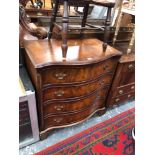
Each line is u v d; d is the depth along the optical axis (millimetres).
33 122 1155
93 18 1626
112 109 1794
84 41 1356
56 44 1177
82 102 1252
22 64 1229
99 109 1597
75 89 1123
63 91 1099
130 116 1721
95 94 1319
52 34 1301
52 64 909
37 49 1067
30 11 1574
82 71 1042
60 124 1332
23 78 1108
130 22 1699
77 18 1521
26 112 1072
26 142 1263
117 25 1514
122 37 1726
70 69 989
